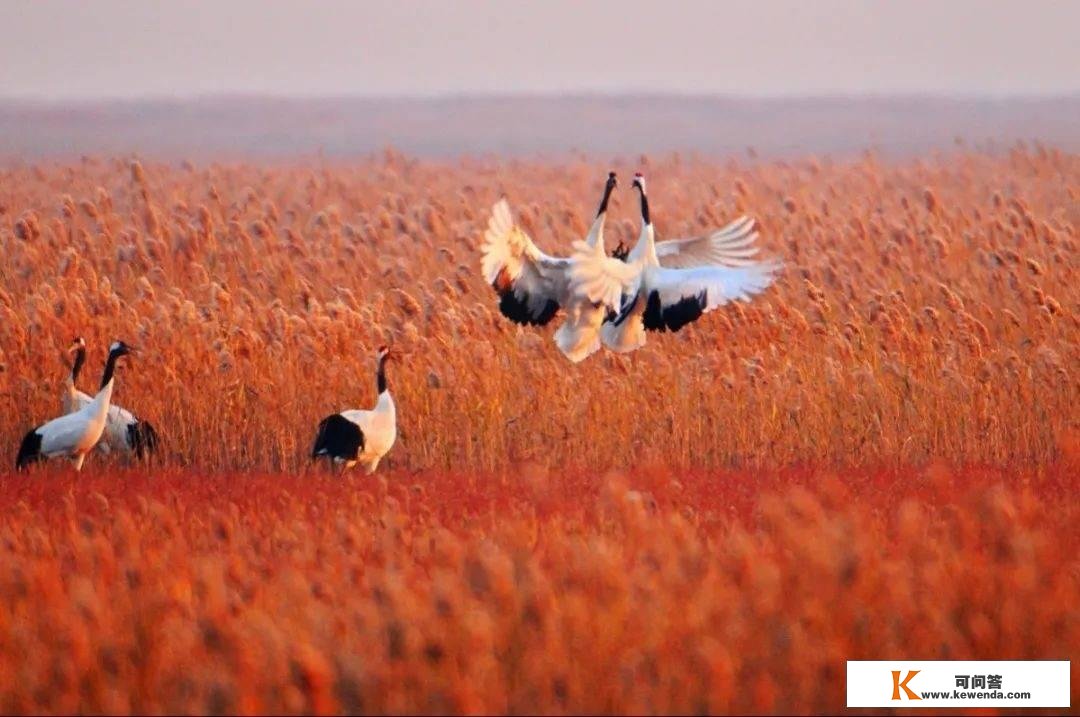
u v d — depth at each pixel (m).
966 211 125.31
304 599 32.38
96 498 48.38
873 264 86.19
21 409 63.56
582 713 28.36
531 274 47.91
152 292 68.12
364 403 62.81
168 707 29.00
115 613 32.25
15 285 80.88
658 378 62.81
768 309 70.56
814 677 29.14
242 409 61.16
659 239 101.31
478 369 62.91
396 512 42.28
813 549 32.69
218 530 40.84
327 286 83.62
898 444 59.81
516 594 31.11
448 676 28.66
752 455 59.81
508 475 55.69
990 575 32.34
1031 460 58.38
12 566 35.72
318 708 27.75
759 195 146.75
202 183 171.50
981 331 69.00
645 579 32.25
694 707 28.58
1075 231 102.25
